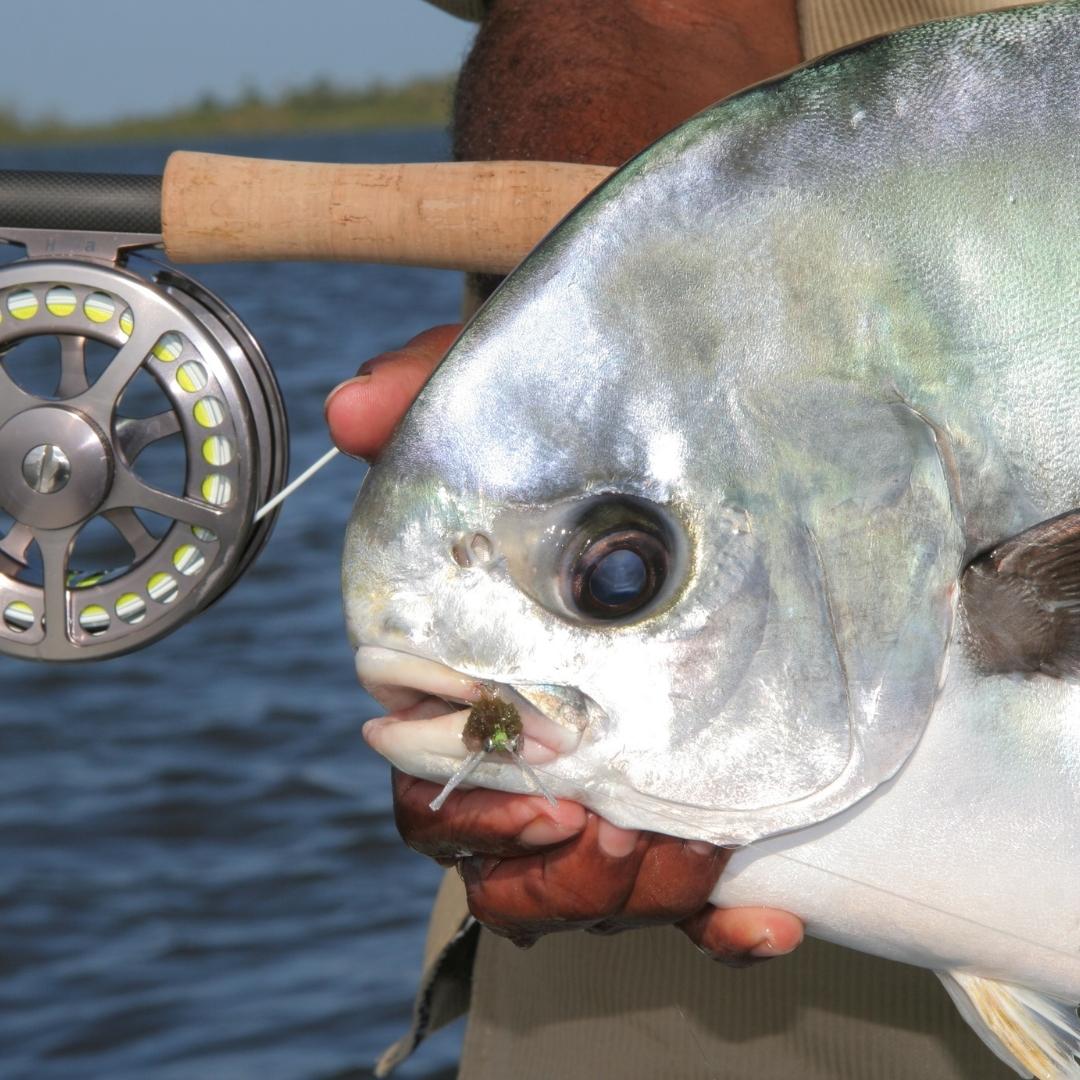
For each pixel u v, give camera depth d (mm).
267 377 902
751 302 807
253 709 3064
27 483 884
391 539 812
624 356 808
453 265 902
